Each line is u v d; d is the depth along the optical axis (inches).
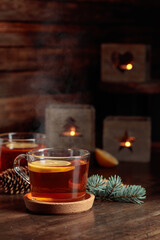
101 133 63.7
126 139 49.1
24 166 38.3
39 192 32.8
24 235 29.8
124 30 69.2
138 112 69.5
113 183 35.0
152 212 33.3
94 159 46.1
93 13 65.5
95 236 29.7
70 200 32.8
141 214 32.9
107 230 30.5
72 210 32.6
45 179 32.5
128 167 46.6
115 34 68.6
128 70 59.6
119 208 33.9
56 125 48.9
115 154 49.3
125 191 34.8
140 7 70.1
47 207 32.4
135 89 59.4
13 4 56.9
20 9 57.6
